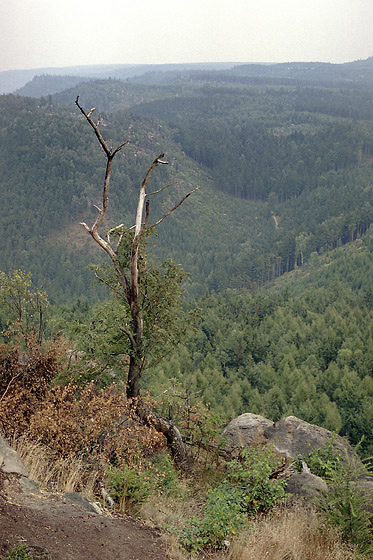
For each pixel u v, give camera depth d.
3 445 6.71
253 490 8.15
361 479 8.39
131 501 6.86
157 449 11.27
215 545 6.35
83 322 10.98
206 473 11.20
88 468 7.84
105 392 9.17
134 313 10.41
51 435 8.00
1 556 4.44
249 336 94.94
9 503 5.52
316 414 63.72
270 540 6.62
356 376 76.50
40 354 10.78
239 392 74.25
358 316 112.81
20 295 11.67
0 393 9.66
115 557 5.21
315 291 144.25
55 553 4.81
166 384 12.79
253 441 12.18
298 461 11.02
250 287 184.88
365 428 61.28
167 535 6.21
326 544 6.72
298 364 89.25
